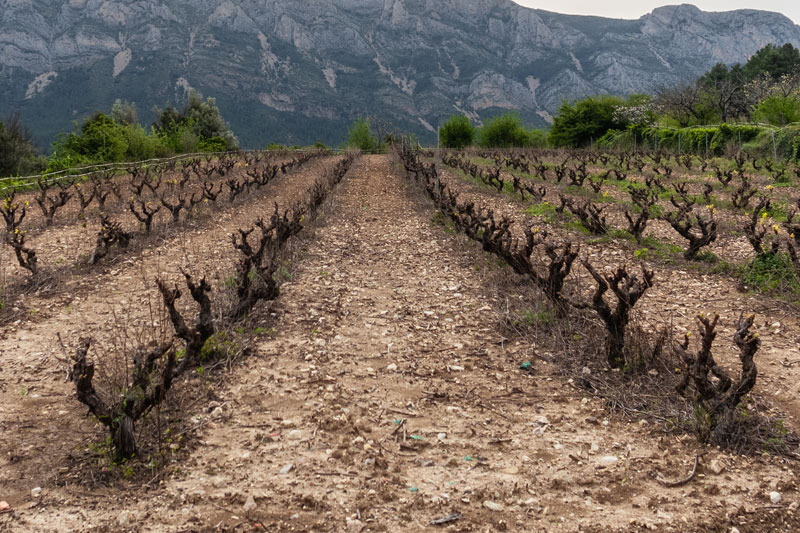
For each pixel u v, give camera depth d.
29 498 3.32
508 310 6.71
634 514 3.21
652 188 16.97
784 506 3.24
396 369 5.31
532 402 4.63
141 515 3.17
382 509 3.24
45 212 13.26
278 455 3.82
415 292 7.96
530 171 25.08
